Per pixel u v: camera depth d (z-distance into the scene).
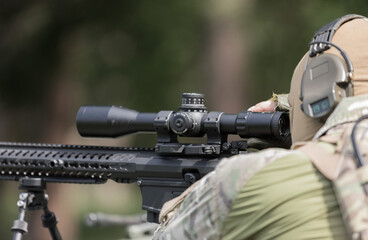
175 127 4.58
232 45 20.55
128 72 21.08
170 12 20.19
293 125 3.82
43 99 18.53
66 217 19.22
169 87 21.38
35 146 5.34
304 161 3.34
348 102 3.47
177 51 20.83
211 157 4.61
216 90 20.98
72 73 19.33
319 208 3.28
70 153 5.21
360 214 3.15
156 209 4.79
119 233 23.81
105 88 21.05
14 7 18.06
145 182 4.84
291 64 20.56
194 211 3.54
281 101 4.57
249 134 4.43
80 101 20.44
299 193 3.29
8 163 5.34
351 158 3.28
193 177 4.64
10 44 18.14
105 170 5.05
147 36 20.39
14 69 18.20
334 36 3.70
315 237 3.25
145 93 21.39
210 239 3.46
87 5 18.42
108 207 26.52
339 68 3.53
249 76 20.83
